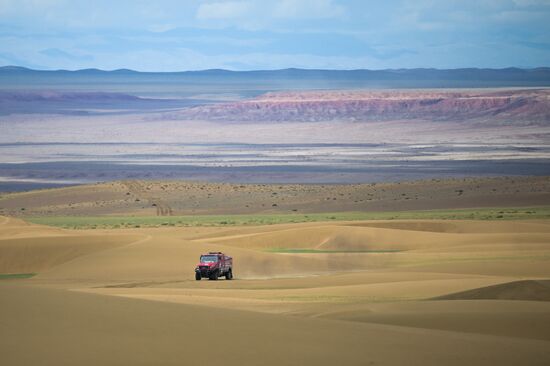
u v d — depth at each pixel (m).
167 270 164.88
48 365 41.81
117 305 60.56
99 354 44.59
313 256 195.50
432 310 79.44
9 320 51.84
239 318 58.72
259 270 173.38
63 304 58.81
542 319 70.56
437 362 47.16
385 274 146.00
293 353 47.44
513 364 47.72
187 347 47.47
